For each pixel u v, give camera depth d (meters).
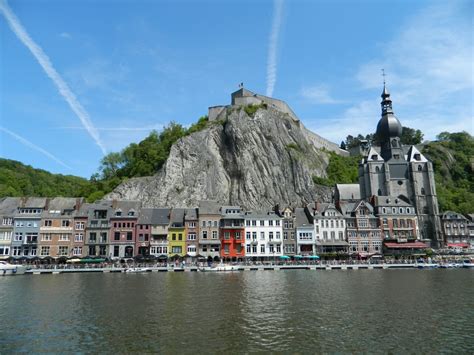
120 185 122.12
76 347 24.62
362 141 185.25
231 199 127.31
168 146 141.62
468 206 129.38
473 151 178.38
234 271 74.25
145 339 26.20
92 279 60.09
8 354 23.41
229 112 146.62
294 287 49.53
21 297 42.34
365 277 61.91
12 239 85.75
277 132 143.62
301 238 95.44
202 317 32.31
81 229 88.56
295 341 25.72
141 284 53.09
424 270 75.81
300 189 131.75
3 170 137.00
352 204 105.06
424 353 23.53
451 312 34.03
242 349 24.14
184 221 92.44
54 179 159.75
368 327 29.11
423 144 184.38
